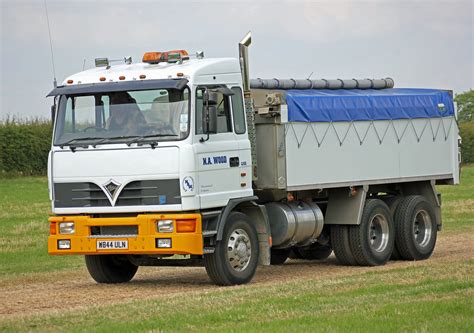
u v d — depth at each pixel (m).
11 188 95.88
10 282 35.84
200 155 32.00
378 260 39.53
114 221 32.31
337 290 29.70
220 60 33.59
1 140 119.19
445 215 63.91
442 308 25.48
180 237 31.55
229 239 33.28
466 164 143.12
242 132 34.16
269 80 38.47
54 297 31.22
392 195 42.69
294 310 25.80
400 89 43.44
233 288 31.58
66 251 33.00
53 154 33.25
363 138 39.41
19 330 23.97
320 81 40.28
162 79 32.19
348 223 39.00
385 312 25.00
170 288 33.28
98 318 25.42
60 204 33.22
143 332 23.11
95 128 32.88
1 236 52.28
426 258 42.09
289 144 36.03
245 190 34.09
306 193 38.22
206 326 23.89
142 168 32.00
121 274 35.75
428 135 42.84
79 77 33.53
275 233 36.53
